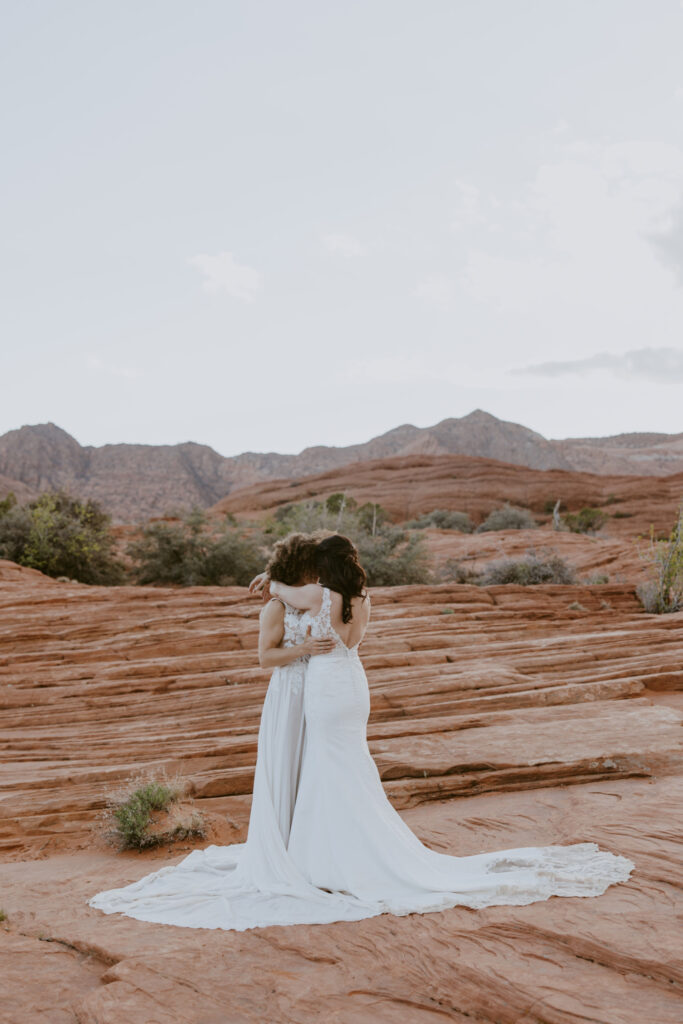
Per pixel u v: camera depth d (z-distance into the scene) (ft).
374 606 49.52
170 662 36.37
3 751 28.07
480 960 10.39
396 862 13.32
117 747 27.45
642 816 16.07
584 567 88.74
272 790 14.17
